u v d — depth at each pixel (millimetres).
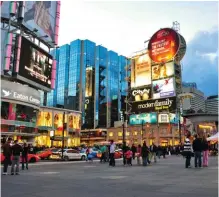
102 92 184875
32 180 11648
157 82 79500
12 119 48188
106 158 29453
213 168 16891
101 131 121375
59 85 185875
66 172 16047
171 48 74438
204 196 7547
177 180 11227
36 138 73125
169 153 53844
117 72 196875
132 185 9938
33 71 51812
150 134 87688
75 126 84812
